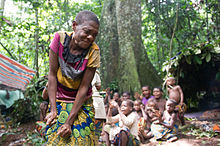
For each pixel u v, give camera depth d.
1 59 6.37
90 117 2.00
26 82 7.23
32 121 8.55
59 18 12.30
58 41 1.91
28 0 10.58
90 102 2.06
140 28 10.66
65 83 1.93
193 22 13.09
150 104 5.77
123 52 10.38
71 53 1.91
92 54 1.92
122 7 10.69
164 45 13.41
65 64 1.89
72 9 14.26
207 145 4.27
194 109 10.23
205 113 8.08
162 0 12.66
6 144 5.10
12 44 12.19
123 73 10.20
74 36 1.85
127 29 10.48
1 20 9.43
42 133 2.90
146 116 5.65
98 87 3.91
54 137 1.88
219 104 10.68
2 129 7.03
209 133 5.07
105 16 11.83
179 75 8.41
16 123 8.23
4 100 9.60
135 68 9.98
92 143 1.98
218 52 7.29
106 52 11.35
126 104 4.25
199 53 7.50
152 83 10.05
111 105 4.32
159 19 12.79
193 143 4.48
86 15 1.82
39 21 11.64
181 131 5.64
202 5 11.33
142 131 5.08
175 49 12.95
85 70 1.92
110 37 11.46
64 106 1.94
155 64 15.60
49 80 1.95
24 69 6.86
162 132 4.98
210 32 10.31
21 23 9.67
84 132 1.92
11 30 9.93
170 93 7.11
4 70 6.59
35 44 11.31
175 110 5.25
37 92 8.36
